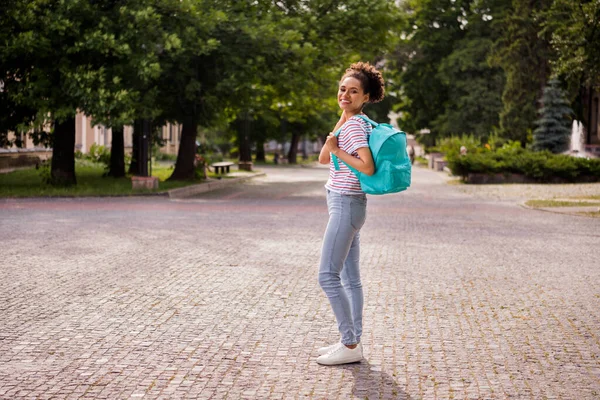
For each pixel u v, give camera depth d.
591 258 11.16
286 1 30.48
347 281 5.82
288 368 5.52
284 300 7.87
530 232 14.52
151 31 23.91
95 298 7.89
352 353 5.64
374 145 5.32
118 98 22.95
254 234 13.55
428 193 26.39
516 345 6.21
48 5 23.75
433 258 10.99
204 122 30.69
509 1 56.00
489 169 33.03
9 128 26.08
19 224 14.70
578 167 33.25
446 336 6.49
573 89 43.31
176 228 14.36
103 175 32.03
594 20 21.42
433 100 61.53
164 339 6.28
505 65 45.22
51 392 4.92
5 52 22.89
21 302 7.68
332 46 29.91
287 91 32.12
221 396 4.89
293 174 44.56
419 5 60.94
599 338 6.46
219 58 26.64
